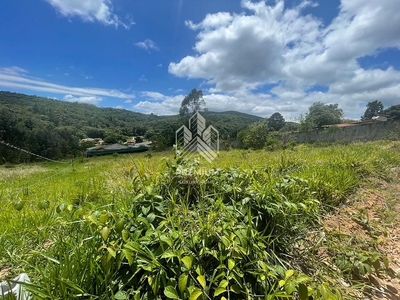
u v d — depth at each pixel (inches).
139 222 53.7
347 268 54.5
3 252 57.4
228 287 42.4
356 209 91.0
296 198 78.4
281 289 41.5
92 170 280.4
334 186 100.3
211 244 51.1
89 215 47.5
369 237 71.8
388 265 57.4
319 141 914.1
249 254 48.8
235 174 87.7
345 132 882.1
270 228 63.9
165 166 91.5
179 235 48.7
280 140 933.8
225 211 62.0
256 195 67.7
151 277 40.8
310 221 73.7
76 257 44.2
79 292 39.1
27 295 39.3
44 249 57.2
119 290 40.3
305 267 56.1
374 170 142.9
